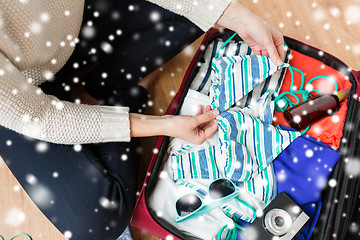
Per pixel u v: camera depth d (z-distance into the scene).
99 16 1.08
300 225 0.89
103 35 1.12
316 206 0.96
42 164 0.95
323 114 0.99
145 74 1.23
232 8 0.96
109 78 1.19
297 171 0.95
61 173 0.95
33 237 1.16
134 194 1.03
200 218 0.95
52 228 1.17
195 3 0.95
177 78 1.37
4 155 0.97
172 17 1.13
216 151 0.98
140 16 1.13
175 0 0.95
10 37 0.73
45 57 0.83
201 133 0.98
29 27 0.73
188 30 1.14
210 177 0.98
